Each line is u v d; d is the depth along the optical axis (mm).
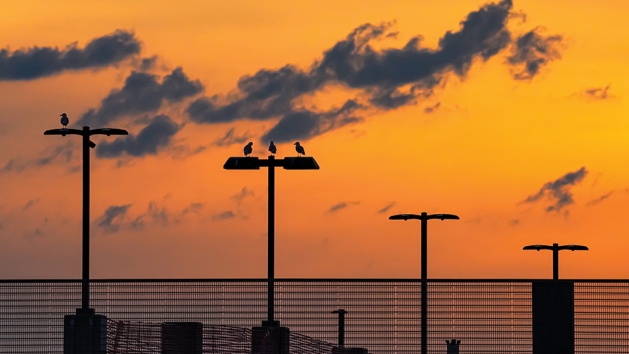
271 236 129125
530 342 84625
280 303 85438
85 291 85875
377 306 85062
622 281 84312
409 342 85000
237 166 130625
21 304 85938
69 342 85500
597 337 84500
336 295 85562
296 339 85062
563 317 84500
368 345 84938
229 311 85500
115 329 85688
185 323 85438
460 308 84750
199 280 85688
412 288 85312
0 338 85750
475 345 84562
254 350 84875
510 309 84812
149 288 85875
